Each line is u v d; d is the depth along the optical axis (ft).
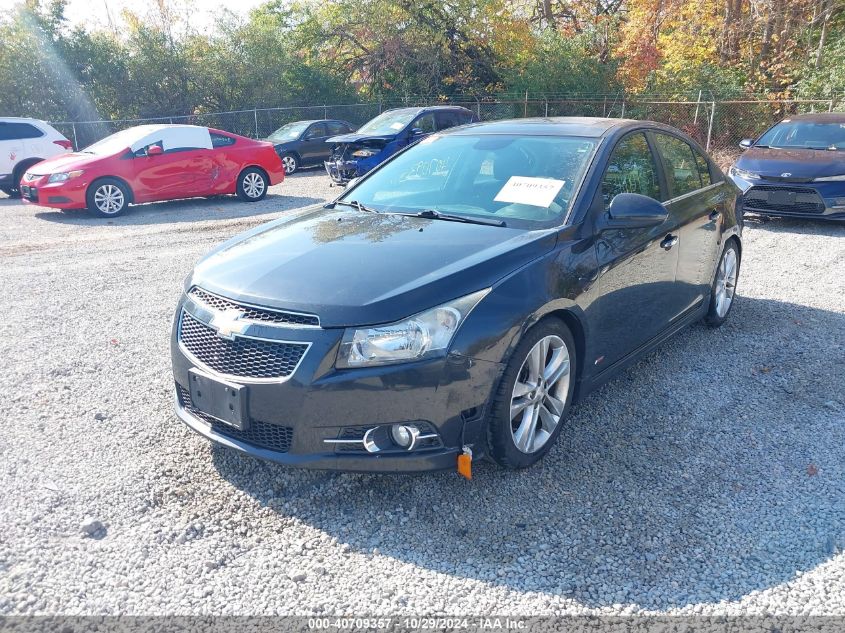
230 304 10.41
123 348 16.99
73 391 14.40
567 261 11.43
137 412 13.46
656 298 14.32
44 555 9.18
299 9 90.58
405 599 8.51
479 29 85.66
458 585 8.77
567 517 10.19
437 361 9.61
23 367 15.69
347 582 8.82
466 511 10.34
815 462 11.78
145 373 15.42
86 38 74.33
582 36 79.25
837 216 30.37
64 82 72.90
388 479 11.16
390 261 10.69
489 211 12.85
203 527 9.91
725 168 53.47
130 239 31.27
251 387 9.86
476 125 16.19
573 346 11.78
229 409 10.11
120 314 19.77
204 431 10.79
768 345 17.33
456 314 9.83
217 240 30.71
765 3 66.69
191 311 11.00
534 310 10.50
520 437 10.94
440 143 15.53
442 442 9.92
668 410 13.78
